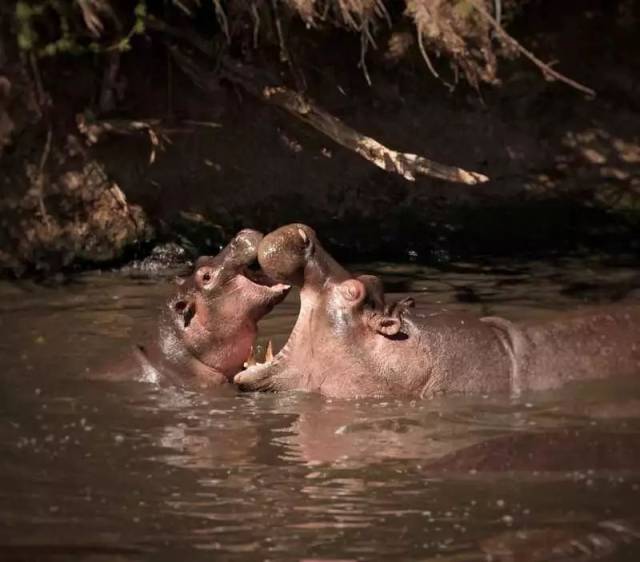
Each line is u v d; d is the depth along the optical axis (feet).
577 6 211.20
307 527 85.51
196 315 125.59
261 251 117.70
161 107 189.78
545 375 117.91
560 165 201.26
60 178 178.81
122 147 184.65
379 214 190.08
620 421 108.27
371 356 116.78
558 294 155.43
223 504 89.81
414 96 201.67
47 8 181.37
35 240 175.01
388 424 108.78
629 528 84.79
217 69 188.85
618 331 122.42
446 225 189.47
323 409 113.70
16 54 178.91
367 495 91.56
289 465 98.32
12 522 86.43
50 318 146.61
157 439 105.19
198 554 81.05
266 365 119.75
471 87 202.69
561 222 192.03
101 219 178.60
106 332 139.74
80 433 106.83
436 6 192.03
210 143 189.78
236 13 185.78
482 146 200.23
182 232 181.88
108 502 90.22
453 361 116.88
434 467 97.19
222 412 113.60
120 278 170.19
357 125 197.06
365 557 80.48
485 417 110.11
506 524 85.76
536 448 99.96
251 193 188.55
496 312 144.25
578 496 90.79
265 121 193.36
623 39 211.82
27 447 102.83
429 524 85.92
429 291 157.79
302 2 182.70
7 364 128.06
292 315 145.48
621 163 202.49
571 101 207.00
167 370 125.29
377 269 173.37
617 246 186.29
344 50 200.03
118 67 185.98
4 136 176.45
